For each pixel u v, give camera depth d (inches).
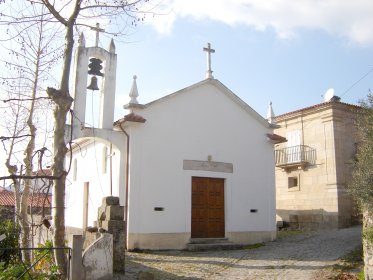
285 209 986.7
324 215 888.9
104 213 426.0
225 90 750.5
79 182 866.1
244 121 770.8
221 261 542.6
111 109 650.8
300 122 975.0
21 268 321.4
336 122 899.4
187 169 690.2
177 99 700.0
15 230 557.6
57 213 339.0
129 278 406.3
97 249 370.0
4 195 1108.5
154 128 669.9
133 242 621.9
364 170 370.0
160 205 653.9
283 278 435.8
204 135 717.9
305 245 672.4
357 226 871.1
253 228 742.5
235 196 733.9
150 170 655.1
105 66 657.0
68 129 608.4
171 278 433.7
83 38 636.7
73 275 327.6
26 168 481.1
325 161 901.8
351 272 453.7
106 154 745.0
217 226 711.1
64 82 352.2
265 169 780.0
